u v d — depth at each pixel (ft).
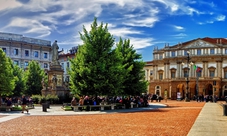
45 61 307.78
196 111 109.60
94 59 122.21
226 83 321.73
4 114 91.86
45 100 148.25
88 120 73.82
